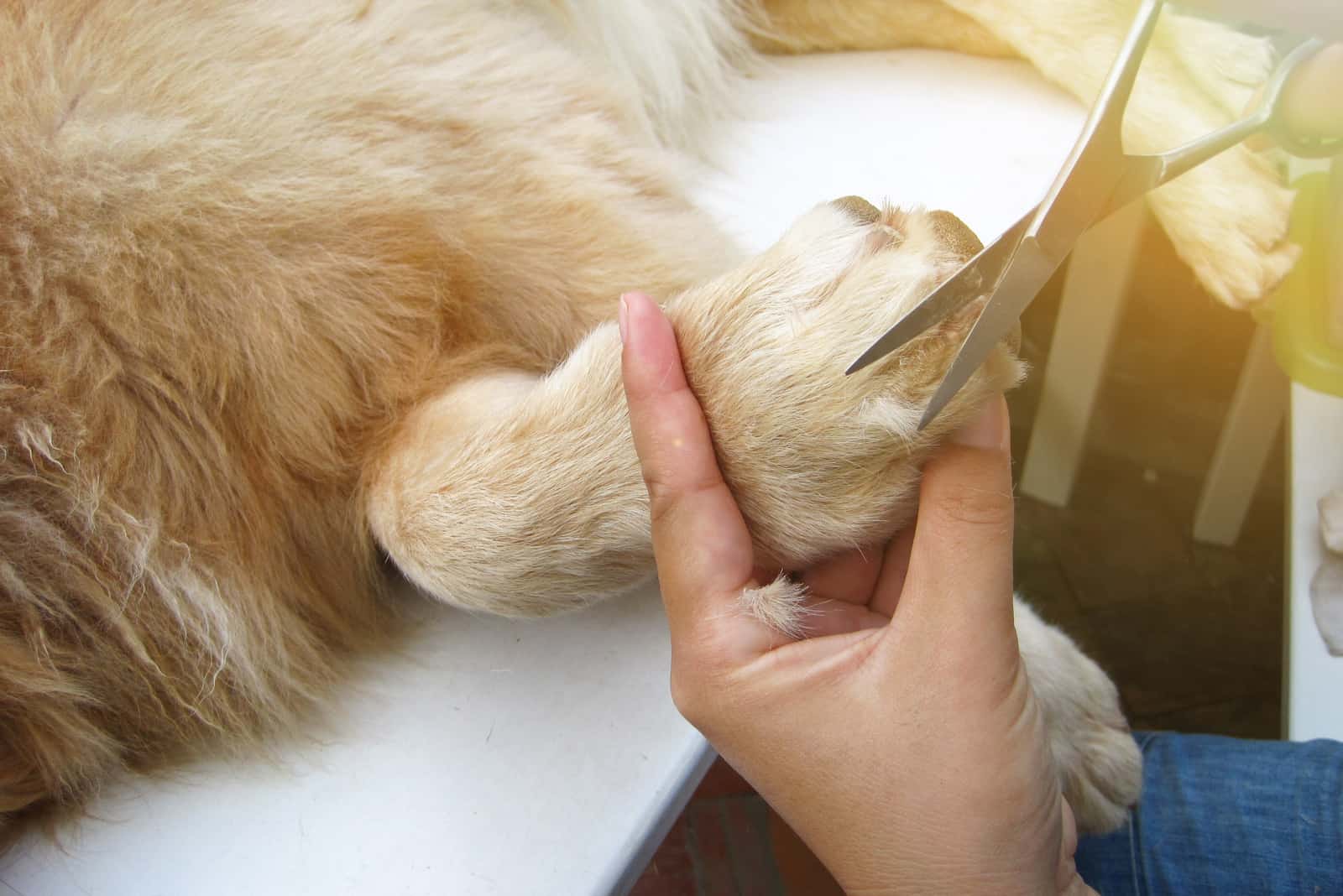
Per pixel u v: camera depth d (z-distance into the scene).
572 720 0.49
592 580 0.49
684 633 0.44
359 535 0.52
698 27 0.65
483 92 0.55
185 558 0.48
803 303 0.44
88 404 0.47
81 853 0.47
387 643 0.51
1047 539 1.04
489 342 0.53
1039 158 0.63
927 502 0.43
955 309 0.40
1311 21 0.47
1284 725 0.60
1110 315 0.87
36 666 0.46
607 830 0.47
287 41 0.52
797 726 0.43
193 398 0.49
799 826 0.45
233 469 0.49
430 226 0.52
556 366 0.54
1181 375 1.13
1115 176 0.41
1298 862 0.55
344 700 0.50
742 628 0.44
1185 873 0.56
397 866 0.47
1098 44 0.64
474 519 0.48
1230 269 0.61
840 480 0.44
